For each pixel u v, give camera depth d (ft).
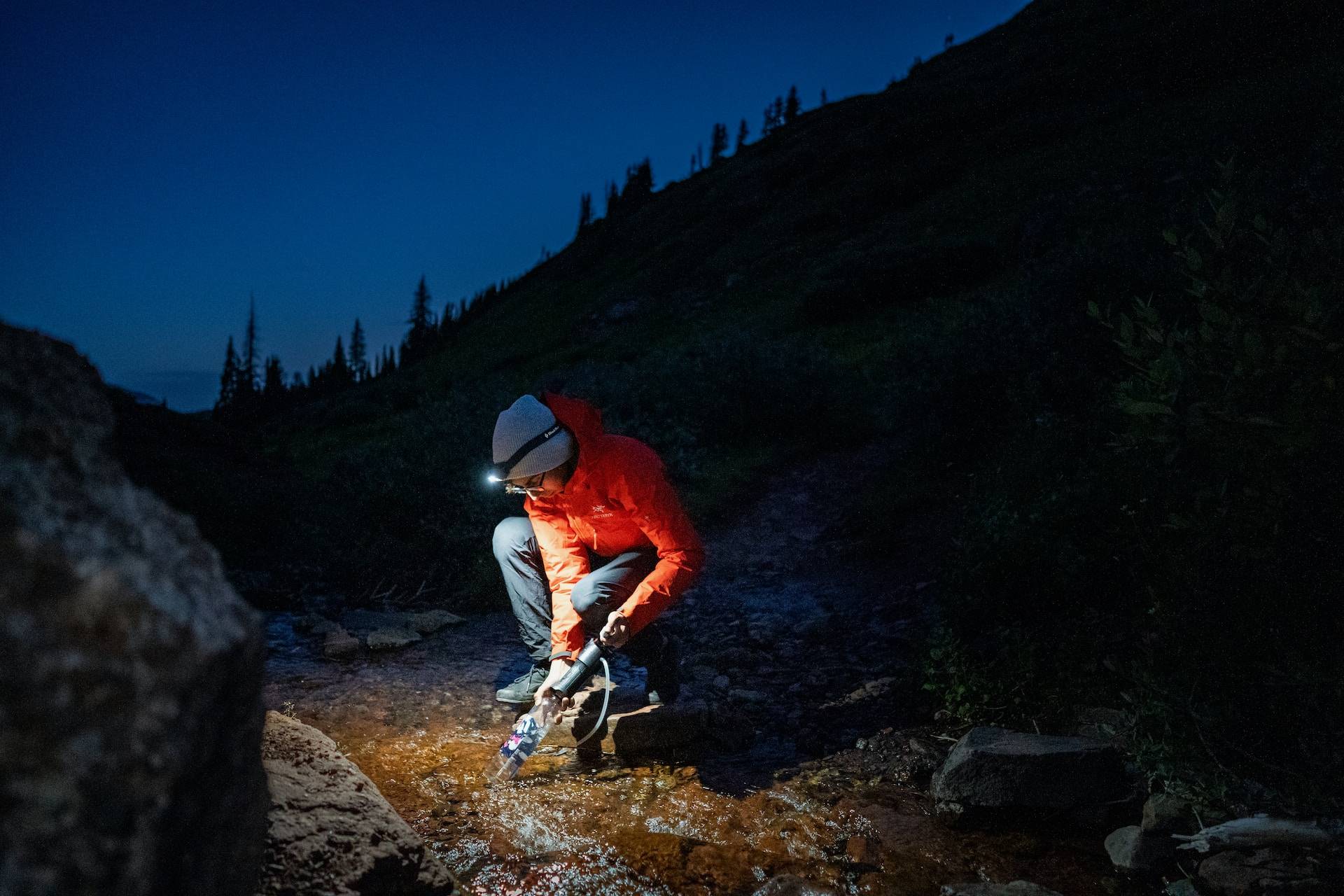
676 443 28.99
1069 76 106.01
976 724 11.46
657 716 11.28
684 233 145.28
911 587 17.99
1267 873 7.75
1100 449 16.98
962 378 25.21
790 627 16.70
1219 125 63.52
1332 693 7.89
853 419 33.45
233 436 29.58
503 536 12.05
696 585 19.84
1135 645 10.44
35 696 2.72
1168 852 8.39
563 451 9.93
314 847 6.25
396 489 22.58
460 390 33.86
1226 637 8.75
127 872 2.68
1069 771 9.30
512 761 9.91
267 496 22.94
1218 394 8.72
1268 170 25.63
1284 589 8.66
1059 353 21.65
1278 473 8.69
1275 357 8.04
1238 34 83.46
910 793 10.10
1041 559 13.50
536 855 8.55
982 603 13.53
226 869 3.86
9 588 2.85
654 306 115.44
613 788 10.11
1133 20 114.32
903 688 13.00
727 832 9.11
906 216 95.86
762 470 29.37
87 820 2.65
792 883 7.80
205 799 3.37
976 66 141.79
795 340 37.88
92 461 3.76
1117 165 69.67
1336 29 74.90
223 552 19.56
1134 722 9.61
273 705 12.44
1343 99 38.37
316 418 89.92
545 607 12.00
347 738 11.33
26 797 2.58
